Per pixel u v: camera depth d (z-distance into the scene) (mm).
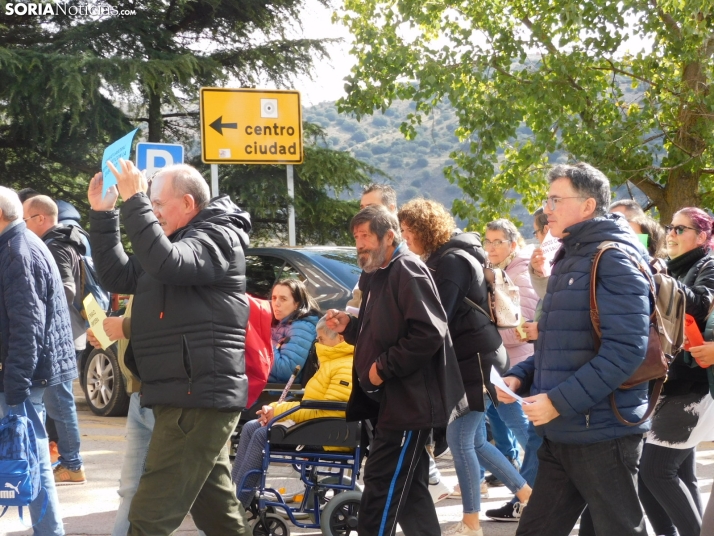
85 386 12148
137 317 4684
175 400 4574
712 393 4996
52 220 9062
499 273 6262
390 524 5020
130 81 18203
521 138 20719
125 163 4391
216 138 11141
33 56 17891
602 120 18875
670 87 18672
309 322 8258
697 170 18875
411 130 20125
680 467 5707
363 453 6340
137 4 20031
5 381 5492
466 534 6305
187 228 4746
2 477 5312
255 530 6336
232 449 8852
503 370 6137
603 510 4227
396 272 5062
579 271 4246
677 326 4816
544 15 18844
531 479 6945
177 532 6727
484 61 18984
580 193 4352
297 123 11492
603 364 4039
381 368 4953
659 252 6590
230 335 4691
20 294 5547
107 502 7500
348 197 21438
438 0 19938
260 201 19938
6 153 19953
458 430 6293
